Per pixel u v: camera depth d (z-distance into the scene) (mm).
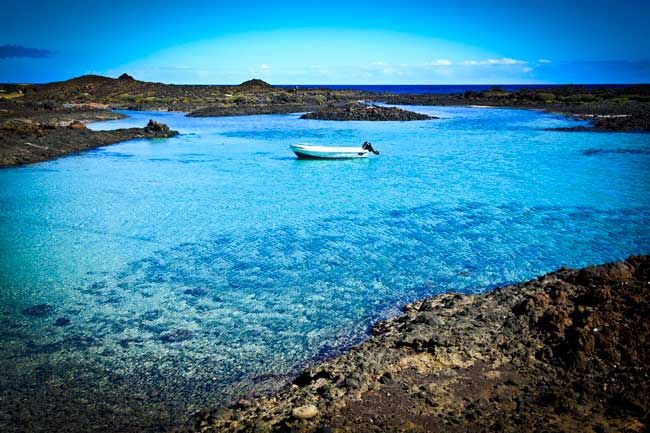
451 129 64125
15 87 128500
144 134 58500
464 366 10250
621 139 50125
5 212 25109
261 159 42844
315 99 119938
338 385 9711
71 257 18750
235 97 119062
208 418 9219
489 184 31391
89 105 100438
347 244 20094
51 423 9273
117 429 9086
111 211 25391
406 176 34688
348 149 41562
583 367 9844
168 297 15242
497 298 13555
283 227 22578
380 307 14359
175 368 11258
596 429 7953
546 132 57750
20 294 15445
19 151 42312
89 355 11852
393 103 119812
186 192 29953
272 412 9164
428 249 19344
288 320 13633
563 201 26719
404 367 10305
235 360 11578
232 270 17453
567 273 14820
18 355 11844
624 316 11359
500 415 8523
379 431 8211
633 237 20609
